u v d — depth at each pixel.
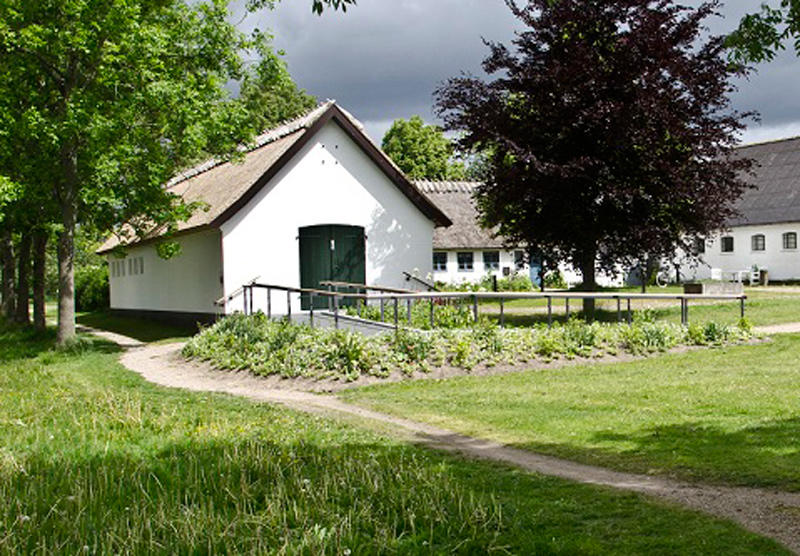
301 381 14.30
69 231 22.36
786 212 45.78
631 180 23.81
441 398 12.20
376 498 6.03
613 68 23.50
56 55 21.19
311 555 4.85
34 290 27.55
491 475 7.20
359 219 26.73
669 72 23.41
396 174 27.12
